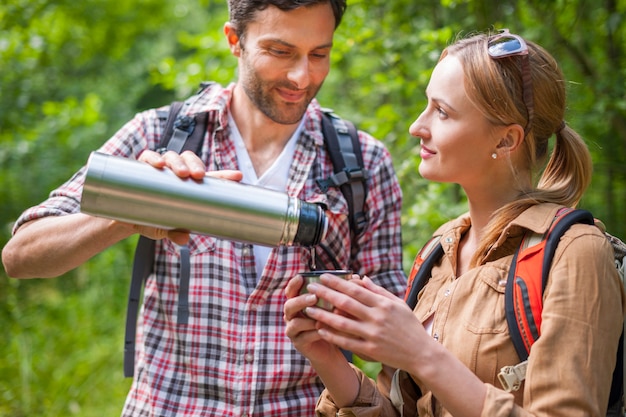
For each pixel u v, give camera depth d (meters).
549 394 1.37
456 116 1.62
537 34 3.59
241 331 2.01
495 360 1.49
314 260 2.07
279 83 1.99
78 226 1.90
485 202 1.70
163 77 4.35
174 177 1.60
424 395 1.64
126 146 2.14
